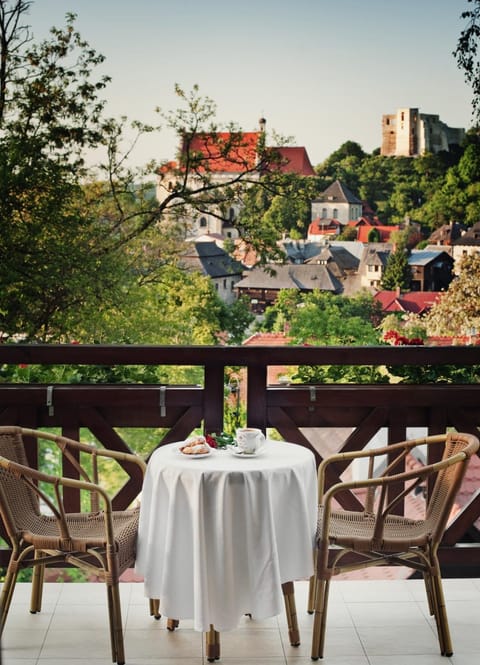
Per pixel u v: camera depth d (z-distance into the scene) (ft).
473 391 12.96
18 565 10.44
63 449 11.61
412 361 13.05
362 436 13.03
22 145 45.70
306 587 12.74
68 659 10.46
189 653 10.68
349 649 10.78
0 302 46.73
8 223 46.16
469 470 22.80
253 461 10.64
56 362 12.78
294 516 10.54
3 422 12.76
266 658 10.55
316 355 12.90
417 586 12.81
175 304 49.06
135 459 11.53
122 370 13.76
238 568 10.15
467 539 17.07
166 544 10.32
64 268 47.14
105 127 47.24
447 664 10.39
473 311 54.60
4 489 11.07
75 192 46.98
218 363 12.78
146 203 48.47
